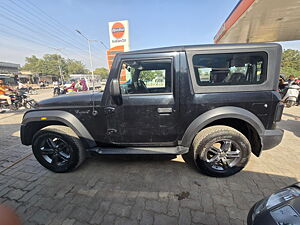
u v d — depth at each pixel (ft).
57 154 7.90
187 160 8.88
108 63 20.65
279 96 6.37
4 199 6.40
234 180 7.17
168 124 6.98
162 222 5.27
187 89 6.59
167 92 6.78
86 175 7.82
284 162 8.54
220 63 6.49
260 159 8.86
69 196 6.50
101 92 8.43
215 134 6.74
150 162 8.77
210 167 7.23
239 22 15.92
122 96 6.88
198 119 6.71
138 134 7.26
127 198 6.33
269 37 21.48
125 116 7.04
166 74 6.79
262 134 6.66
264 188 6.66
